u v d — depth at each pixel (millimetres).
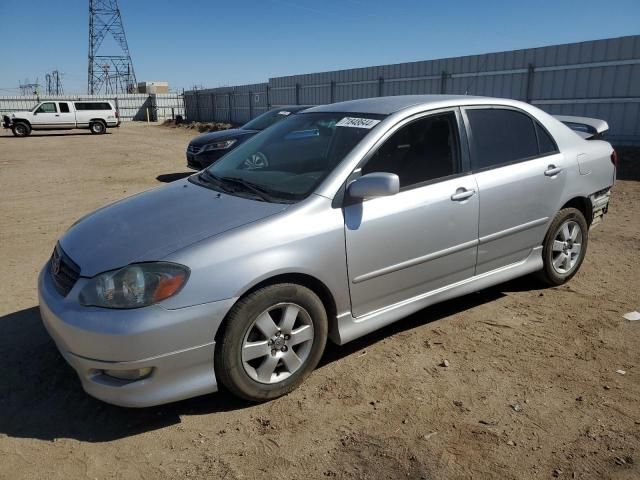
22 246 6445
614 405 2984
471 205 3736
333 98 26422
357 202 3244
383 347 3686
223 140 10531
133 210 3473
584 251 4797
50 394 3211
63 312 2775
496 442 2697
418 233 3475
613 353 3555
